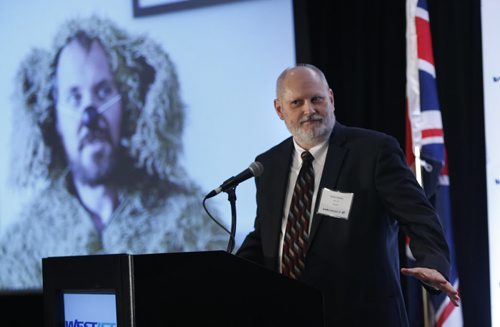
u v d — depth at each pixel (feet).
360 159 15.16
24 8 28.48
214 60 26.91
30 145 28.17
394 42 27.61
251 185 25.88
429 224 14.17
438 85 26.76
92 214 27.43
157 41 27.35
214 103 26.76
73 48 27.99
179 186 26.76
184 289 11.48
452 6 26.73
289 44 26.48
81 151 27.66
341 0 28.25
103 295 11.57
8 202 28.22
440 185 24.16
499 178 23.72
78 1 28.09
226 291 11.82
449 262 13.75
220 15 26.96
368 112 27.89
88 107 27.71
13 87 28.43
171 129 27.02
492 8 24.09
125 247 27.02
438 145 24.29
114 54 27.66
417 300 24.91
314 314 12.39
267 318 12.05
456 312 23.70
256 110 26.45
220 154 26.58
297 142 16.06
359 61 27.86
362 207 14.85
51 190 27.84
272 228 15.66
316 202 15.08
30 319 28.63
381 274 14.65
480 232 26.11
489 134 23.94
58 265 12.28
